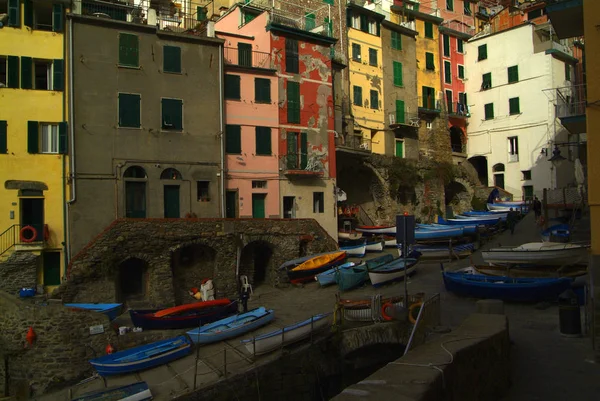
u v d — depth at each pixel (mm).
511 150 55094
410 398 5715
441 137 55031
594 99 14289
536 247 24656
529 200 48969
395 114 50719
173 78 31375
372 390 6008
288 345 18453
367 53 48906
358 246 36719
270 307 25828
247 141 34750
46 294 25844
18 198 27031
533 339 14180
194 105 31922
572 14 19203
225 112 33938
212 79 32656
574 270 22328
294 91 37219
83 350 21031
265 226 31859
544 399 9492
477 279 21688
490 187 54656
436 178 51188
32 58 27984
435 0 59469
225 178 33188
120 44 29922
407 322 17797
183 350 19328
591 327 12969
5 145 27078
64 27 28844
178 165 31109
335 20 46188
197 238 29188
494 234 37438
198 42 32281
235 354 18922
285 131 36562
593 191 14039
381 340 18094
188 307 23328
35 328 21172
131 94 30000
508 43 55656
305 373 17562
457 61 58594
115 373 18016
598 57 14336
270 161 35625
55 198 27750
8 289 25547
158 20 39625
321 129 38531
